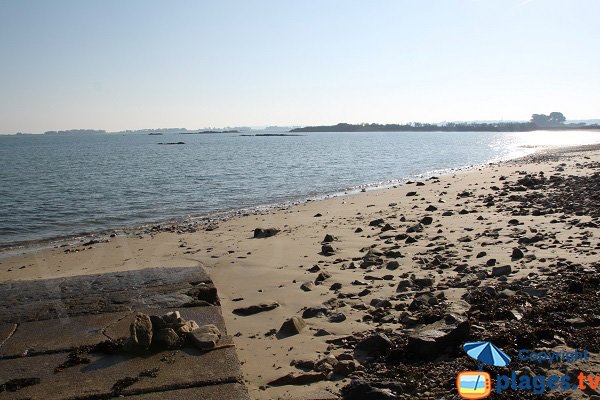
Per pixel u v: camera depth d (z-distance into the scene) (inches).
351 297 307.0
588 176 961.5
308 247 482.9
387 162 2165.4
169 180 1460.4
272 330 254.7
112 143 5940.0
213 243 554.3
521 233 466.9
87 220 832.9
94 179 1512.1
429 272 352.5
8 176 1637.6
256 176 1572.3
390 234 516.4
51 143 6186.0
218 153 3176.7
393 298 295.7
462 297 285.9
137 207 970.7
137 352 176.6
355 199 928.3
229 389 154.7
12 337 189.2
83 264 494.6
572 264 333.4
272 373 204.4
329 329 252.2
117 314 209.8
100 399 150.2
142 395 151.4
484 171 1437.0
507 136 6835.6
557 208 605.9
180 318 194.4
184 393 152.3
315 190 1196.5
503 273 329.4
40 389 154.3
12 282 251.4
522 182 949.8
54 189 1259.8
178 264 445.7
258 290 338.0
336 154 2842.0
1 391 152.8
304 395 181.8
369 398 172.1
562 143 3939.5
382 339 217.6
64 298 227.8
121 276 257.3
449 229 519.2
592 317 228.4
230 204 995.9
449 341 209.5
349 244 484.1
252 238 567.8
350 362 202.4
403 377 188.7
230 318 280.8
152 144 5423.2
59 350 179.2
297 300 307.4
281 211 825.5
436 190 973.2
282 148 3818.9
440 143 4530.0
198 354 176.6
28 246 633.6
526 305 255.4
